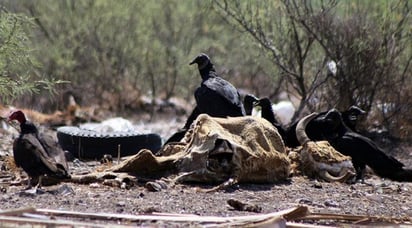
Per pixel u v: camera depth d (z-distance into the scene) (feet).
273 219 84.33
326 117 128.77
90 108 208.95
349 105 170.91
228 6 180.65
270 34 178.09
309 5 173.06
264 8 177.99
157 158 112.78
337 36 170.81
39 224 79.00
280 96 220.84
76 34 213.25
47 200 98.02
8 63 144.87
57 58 203.62
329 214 92.58
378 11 170.81
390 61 169.99
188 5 227.40
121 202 97.81
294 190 110.93
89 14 214.69
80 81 213.66
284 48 178.09
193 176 110.11
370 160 125.18
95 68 215.51
